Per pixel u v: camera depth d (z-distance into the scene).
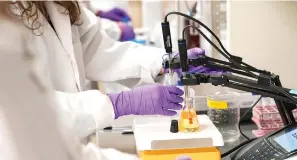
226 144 1.42
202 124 1.22
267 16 1.75
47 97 1.11
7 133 1.05
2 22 1.15
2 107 1.05
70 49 1.39
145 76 1.64
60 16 1.40
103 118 1.17
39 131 1.07
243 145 1.26
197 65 1.20
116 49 1.69
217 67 1.19
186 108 1.19
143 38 3.41
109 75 1.67
